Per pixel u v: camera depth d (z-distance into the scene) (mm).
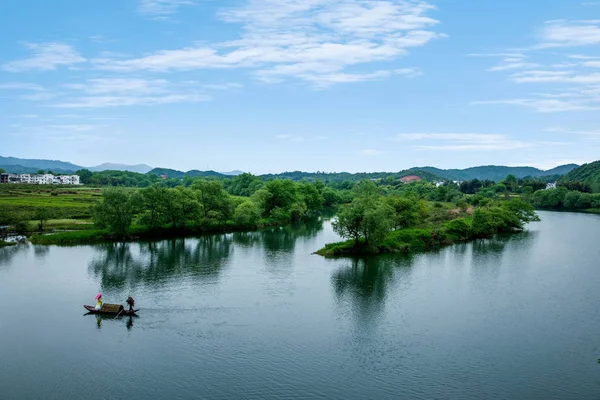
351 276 93562
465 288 85250
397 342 61250
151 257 111938
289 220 192000
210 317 69875
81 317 69938
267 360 56188
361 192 192625
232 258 111062
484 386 50344
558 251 121000
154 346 60000
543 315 71125
